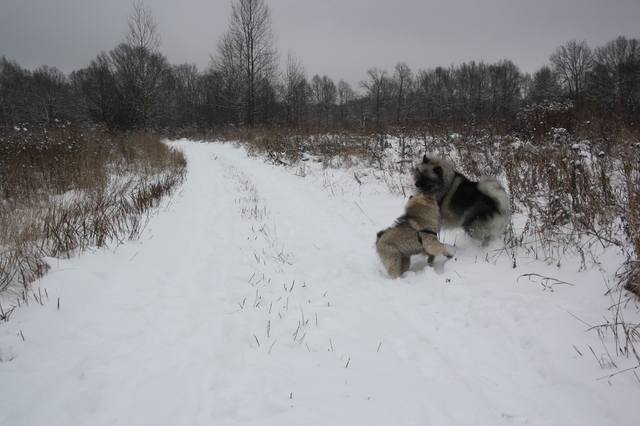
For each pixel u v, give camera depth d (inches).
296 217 362.0
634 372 126.5
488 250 240.1
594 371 131.4
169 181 498.9
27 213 289.7
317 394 126.6
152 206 370.0
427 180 253.4
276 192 471.2
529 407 122.0
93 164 489.4
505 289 191.3
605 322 152.9
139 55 1364.4
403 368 143.8
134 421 112.8
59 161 462.6
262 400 122.8
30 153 479.8
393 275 225.9
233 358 145.7
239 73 1566.2
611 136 412.2
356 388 130.7
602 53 1745.8
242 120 1572.3
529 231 246.5
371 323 176.4
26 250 223.8
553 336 151.1
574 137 441.7
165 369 136.9
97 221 274.7
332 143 680.4
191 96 2437.3
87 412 115.7
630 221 196.1
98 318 167.6
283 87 1722.4
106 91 1184.8
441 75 2198.6
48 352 142.7
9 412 113.1
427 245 221.8
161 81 1631.4
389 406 122.5
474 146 484.1
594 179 282.4
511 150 417.4
